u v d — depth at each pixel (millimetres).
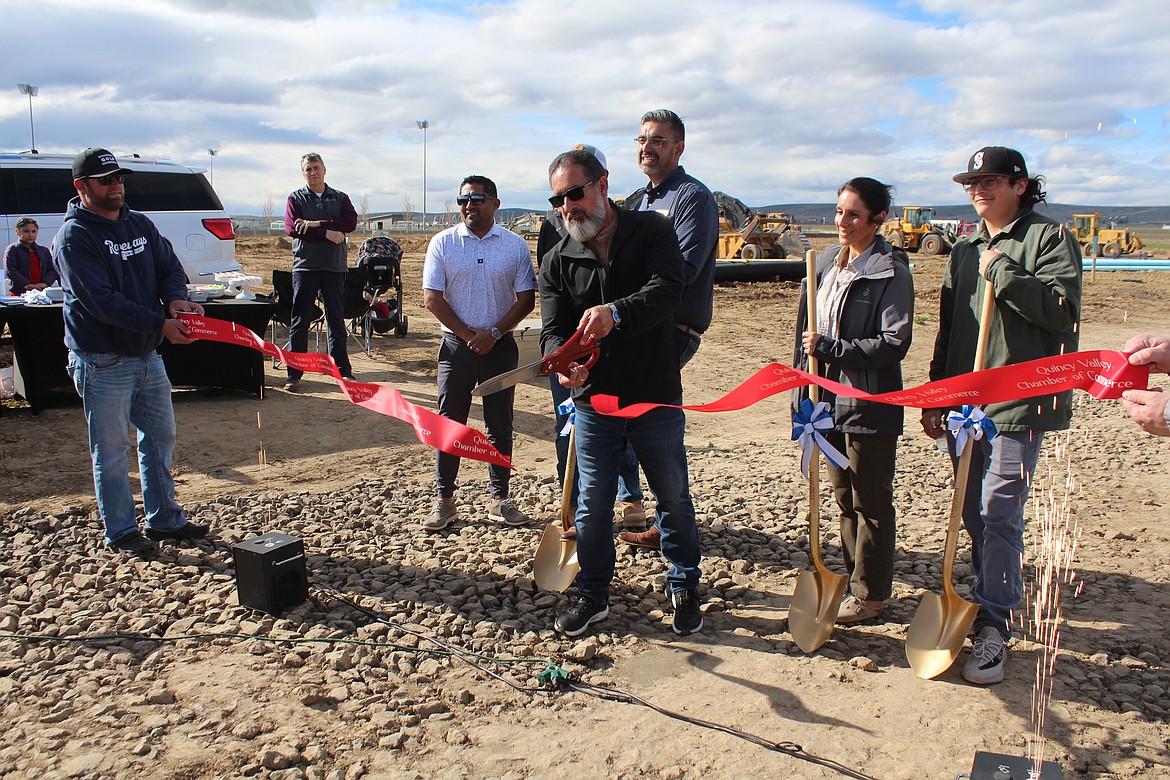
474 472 6664
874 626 4004
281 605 3990
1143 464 6887
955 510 3504
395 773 2818
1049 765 2748
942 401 2840
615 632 3939
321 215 8703
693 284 4547
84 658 3559
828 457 3707
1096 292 22312
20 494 5762
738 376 11070
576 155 3453
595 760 2924
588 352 3631
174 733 2994
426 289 5055
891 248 3736
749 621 4082
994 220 3473
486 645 3738
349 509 5625
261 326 8445
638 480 5160
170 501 4918
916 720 3186
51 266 10055
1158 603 4277
